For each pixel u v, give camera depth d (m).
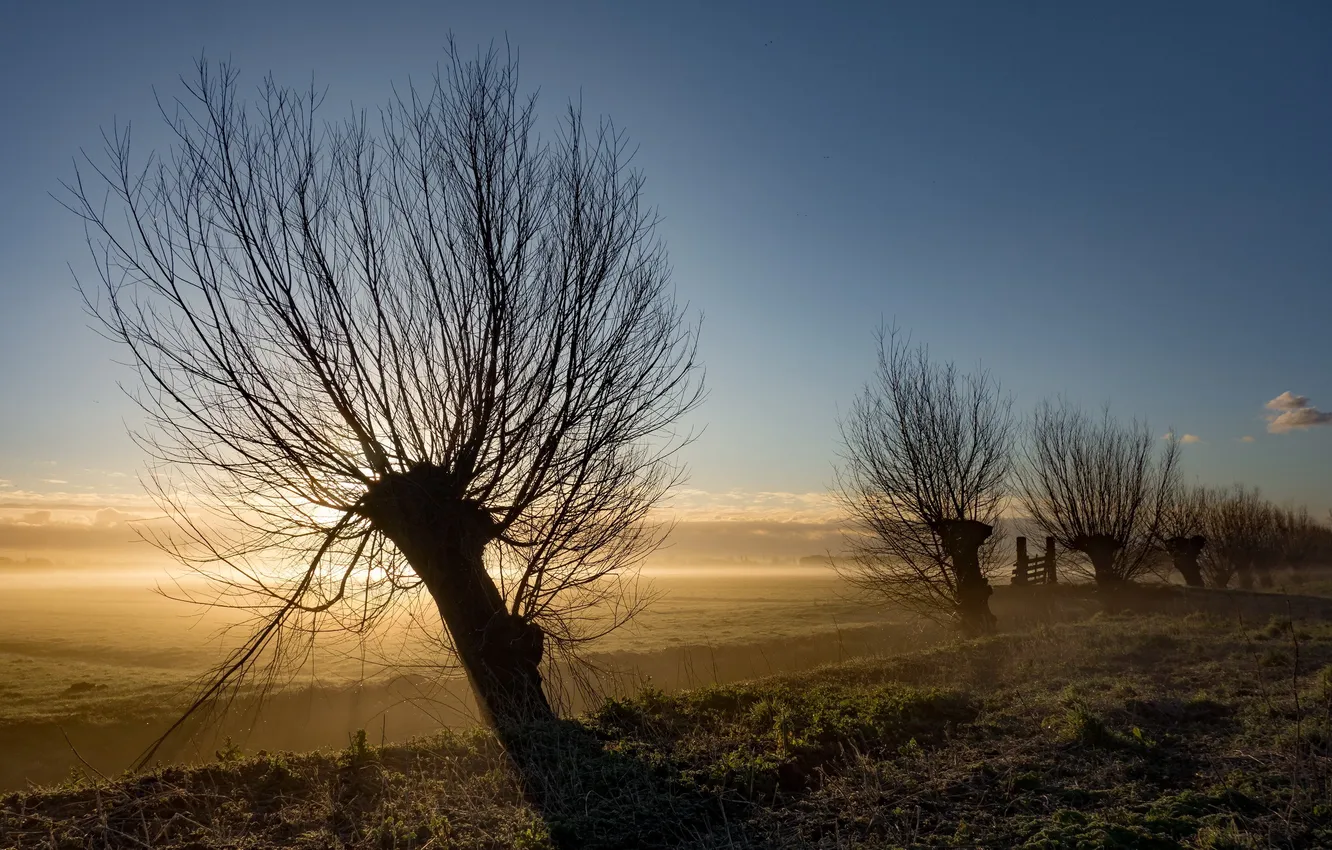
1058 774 6.36
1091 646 13.88
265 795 5.70
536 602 9.20
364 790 5.85
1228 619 18.47
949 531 20.39
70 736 15.66
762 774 6.21
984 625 19.45
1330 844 4.74
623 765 6.41
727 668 22.64
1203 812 5.36
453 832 5.08
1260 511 46.38
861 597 25.23
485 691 8.38
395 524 8.76
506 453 9.04
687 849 4.93
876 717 7.78
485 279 9.02
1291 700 8.52
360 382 8.71
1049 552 29.09
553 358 9.12
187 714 8.04
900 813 5.42
